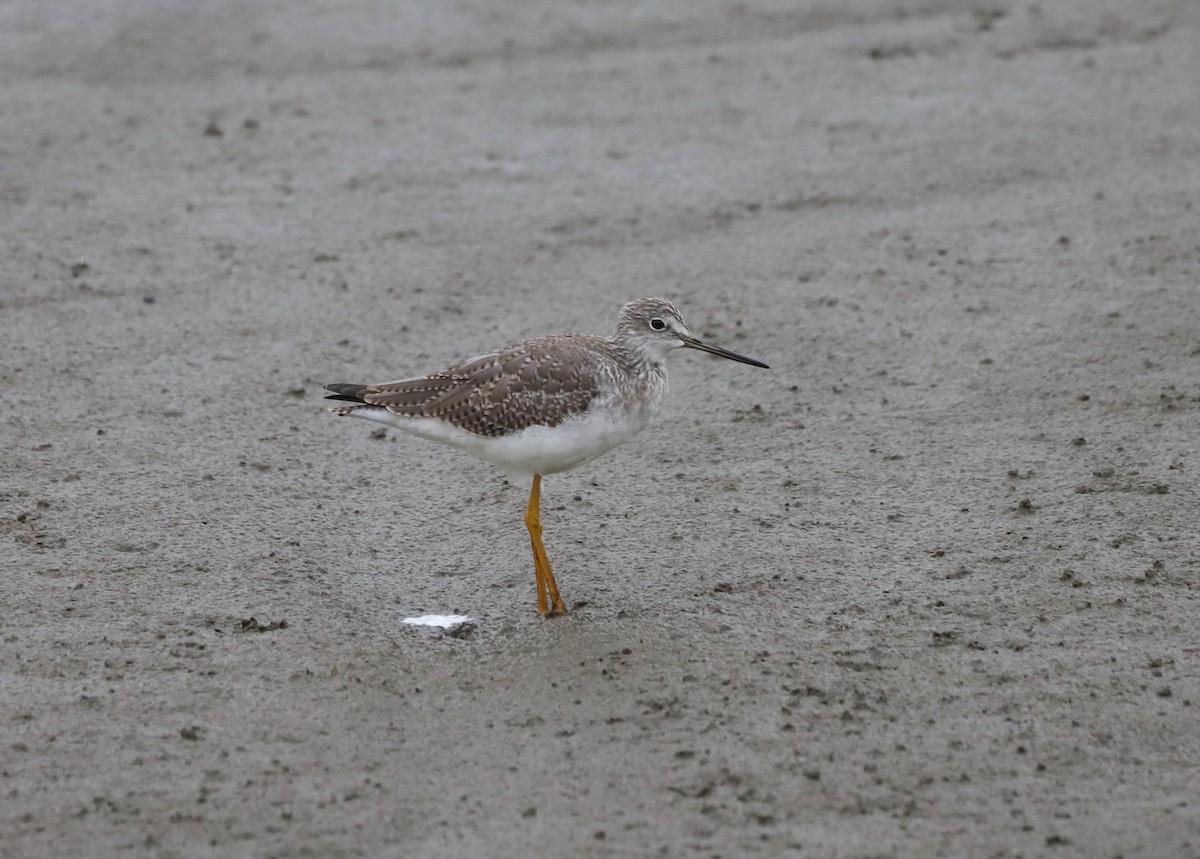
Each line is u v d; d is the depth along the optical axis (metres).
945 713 10.16
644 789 9.36
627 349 12.34
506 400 11.62
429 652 11.06
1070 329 16.03
